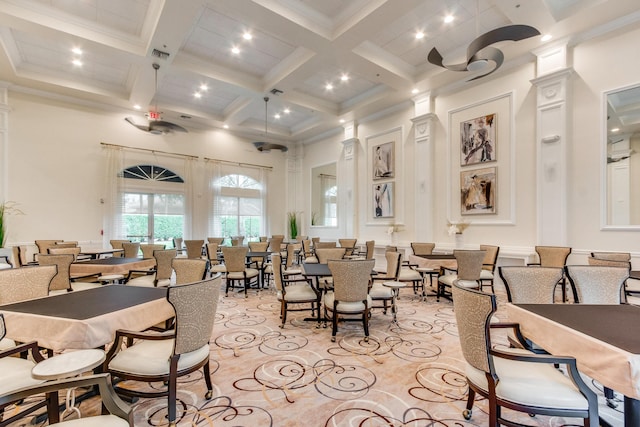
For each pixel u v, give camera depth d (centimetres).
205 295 206
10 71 603
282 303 390
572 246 502
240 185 1004
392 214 795
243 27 526
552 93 518
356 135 906
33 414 210
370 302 358
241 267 556
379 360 293
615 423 203
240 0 425
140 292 264
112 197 766
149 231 838
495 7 475
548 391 157
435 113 706
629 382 127
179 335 193
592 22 470
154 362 195
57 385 135
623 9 442
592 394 154
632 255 448
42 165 691
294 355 305
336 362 289
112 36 527
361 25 476
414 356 302
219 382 254
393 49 594
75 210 726
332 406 220
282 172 1105
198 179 919
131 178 808
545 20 464
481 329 166
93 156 752
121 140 793
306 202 1095
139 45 551
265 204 1049
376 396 232
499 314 423
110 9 481
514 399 158
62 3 468
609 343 145
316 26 495
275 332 371
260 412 213
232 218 982
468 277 441
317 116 881
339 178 959
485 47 387
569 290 489
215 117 894
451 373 268
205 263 328
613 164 476
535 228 547
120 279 510
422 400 227
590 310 208
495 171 603
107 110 775
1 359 192
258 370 274
